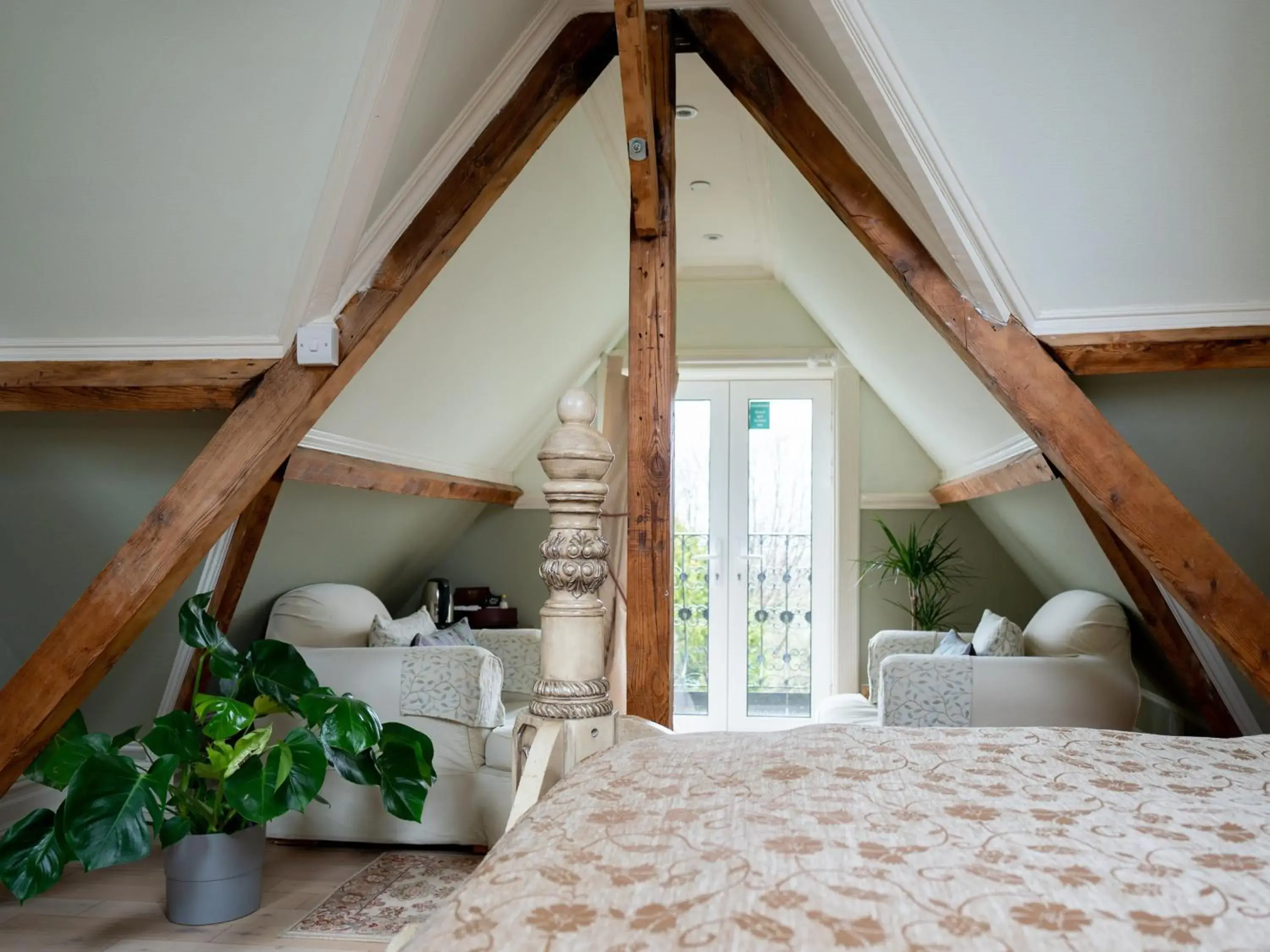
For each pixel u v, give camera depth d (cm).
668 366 286
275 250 244
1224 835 88
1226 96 209
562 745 156
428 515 464
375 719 293
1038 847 84
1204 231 232
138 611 258
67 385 265
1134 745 130
